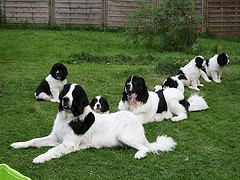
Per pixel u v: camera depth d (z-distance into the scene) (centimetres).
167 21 1201
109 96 735
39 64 973
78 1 1399
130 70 928
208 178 462
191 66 838
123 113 528
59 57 1060
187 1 1261
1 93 727
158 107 631
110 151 507
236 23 1519
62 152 496
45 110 660
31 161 482
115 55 1085
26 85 786
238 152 523
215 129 596
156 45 1227
